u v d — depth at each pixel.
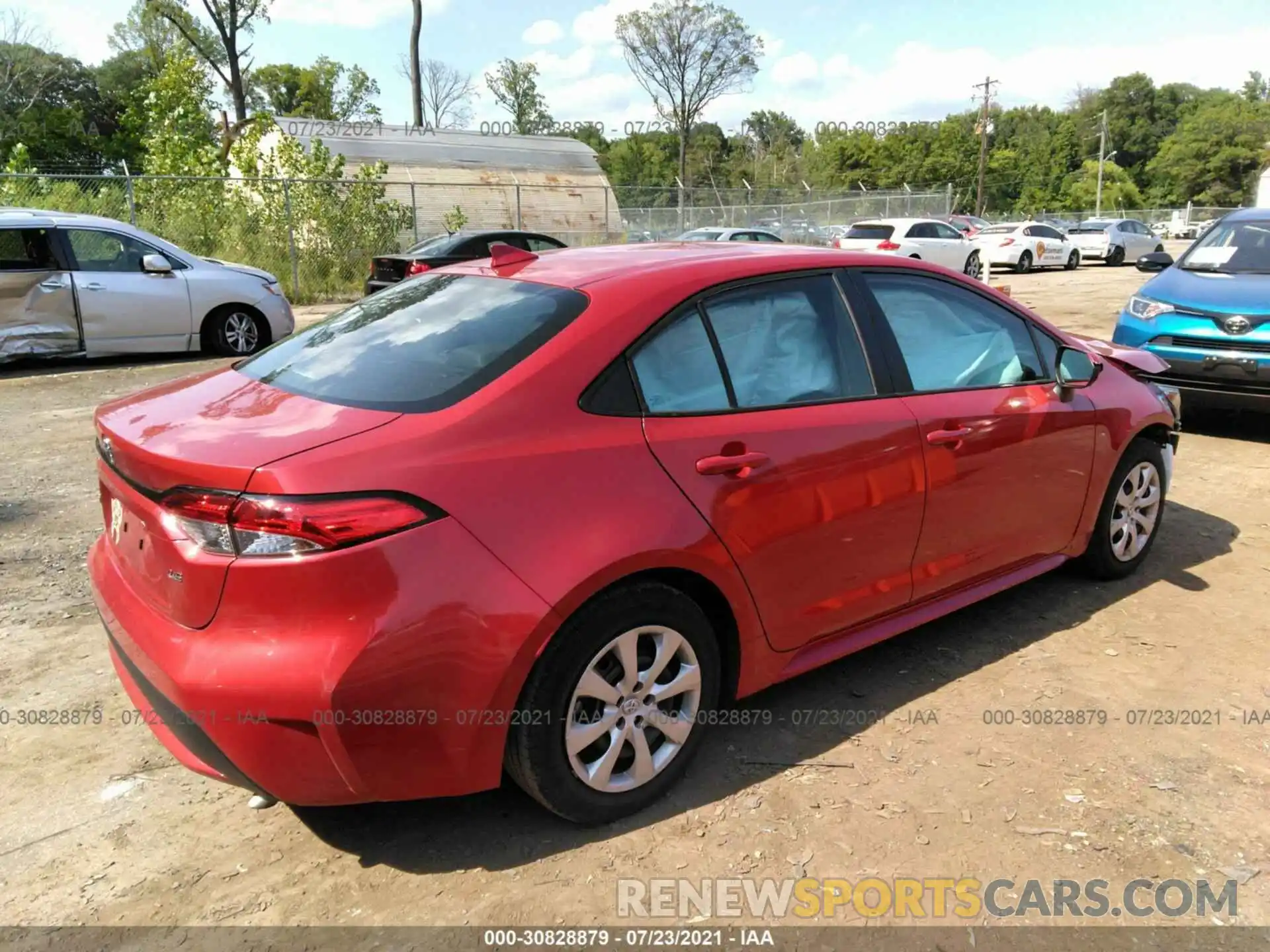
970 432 3.34
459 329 2.76
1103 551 4.20
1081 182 80.19
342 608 2.10
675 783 2.78
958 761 2.94
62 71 60.53
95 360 10.84
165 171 20.56
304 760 2.16
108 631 2.55
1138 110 111.94
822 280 3.17
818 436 2.91
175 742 2.48
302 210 18.31
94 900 2.36
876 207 34.19
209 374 3.13
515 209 28.30
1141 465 4.27
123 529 2.55
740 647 2.82
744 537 2.71
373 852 2.54
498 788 2.84
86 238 10.01
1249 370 6.49
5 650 3.66
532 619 2.28
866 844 2.55
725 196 32.25
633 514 2.46
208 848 2.56
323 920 2.29
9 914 2.30
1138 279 23.94
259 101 59.94
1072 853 2.52
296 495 2.09
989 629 3.87
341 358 2.79
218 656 2.12
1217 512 5.36
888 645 3.74
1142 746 3.01
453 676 2.21
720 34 57.94
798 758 2.95
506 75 60.94
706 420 2.72
